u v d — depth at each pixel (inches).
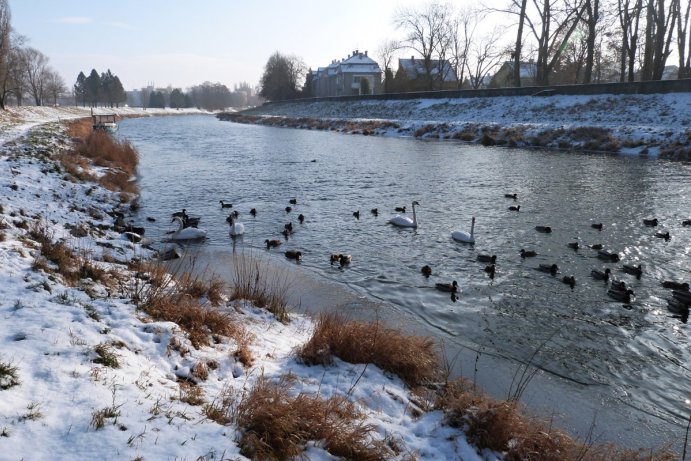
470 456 225.5
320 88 5241.1
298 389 255.0
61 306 278.5
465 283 482.6
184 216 682.8
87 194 748.0
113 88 6097.4
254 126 3048.7
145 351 255.1
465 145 1638.8
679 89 1544.0
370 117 2593.5
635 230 663.8
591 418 279.7
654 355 351.9
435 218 732.7
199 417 205.8
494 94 2148.1
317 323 361.1
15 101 4864.7
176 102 7416.3
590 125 1584.6
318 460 200.4
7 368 199.9
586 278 496.4
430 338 362.0
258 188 949.8
